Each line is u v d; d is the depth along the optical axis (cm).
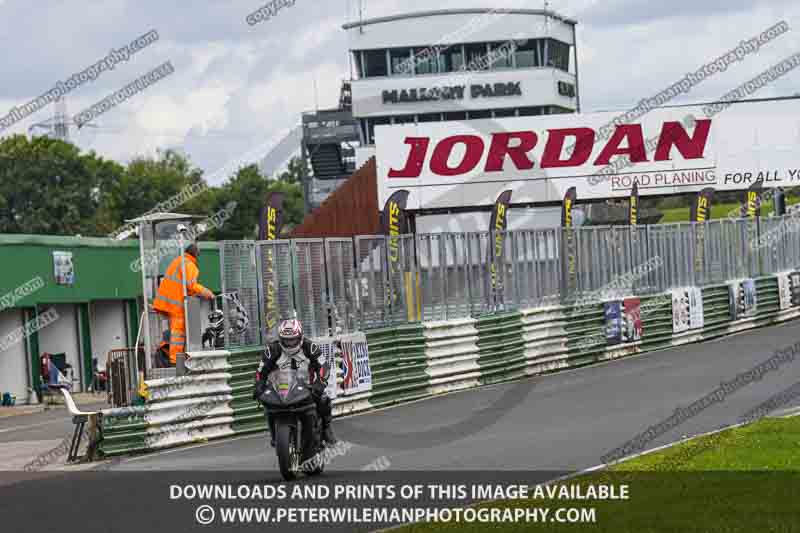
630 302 5006
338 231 7394
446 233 4225
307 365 2211
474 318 4247
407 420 3259
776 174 7112
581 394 3553
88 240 6338
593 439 2519
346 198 7394
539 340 4509
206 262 7288
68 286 6091
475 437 2736
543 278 4666
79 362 6247
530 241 4616
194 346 3203
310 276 3622
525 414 3152
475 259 4347
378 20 14825
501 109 14762
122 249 6669
